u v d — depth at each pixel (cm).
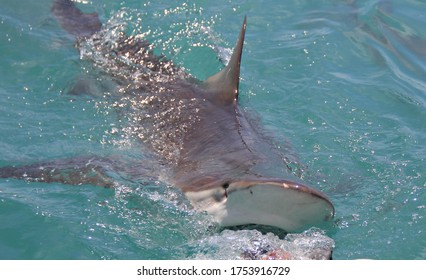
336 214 798
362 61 1180
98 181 823
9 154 881
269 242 688
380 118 1032
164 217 760
